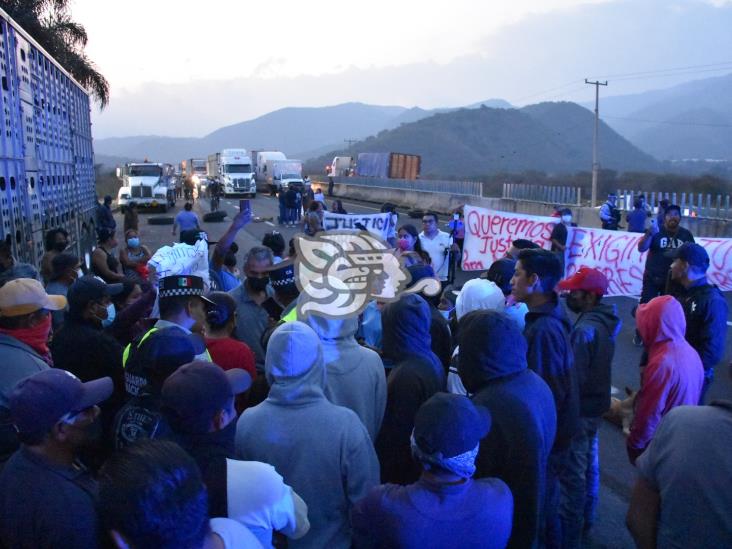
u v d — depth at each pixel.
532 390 2.51
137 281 5.43
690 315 4.34
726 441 1.81
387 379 2.98
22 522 1.78
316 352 2.44
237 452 2.42
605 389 3.46
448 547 1.92
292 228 23.33
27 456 1.88
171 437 2.01
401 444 2.85
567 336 3.03
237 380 2.42
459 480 1.97
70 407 1.89
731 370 2.18
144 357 2.42
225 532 1.61
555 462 3.04
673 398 3.38
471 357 2.55
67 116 11.23
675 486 1.86
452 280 8.52
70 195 11.22
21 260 6.98
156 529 1.30
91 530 1.80
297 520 2.08
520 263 3.10
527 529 2.45
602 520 3.96
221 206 36.19
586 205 23.02
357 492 2.40
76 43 26.73
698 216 16.91
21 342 2.94
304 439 2.35
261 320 4.42
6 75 6.82
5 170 6.56
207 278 4.84
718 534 1.79
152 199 32.47
